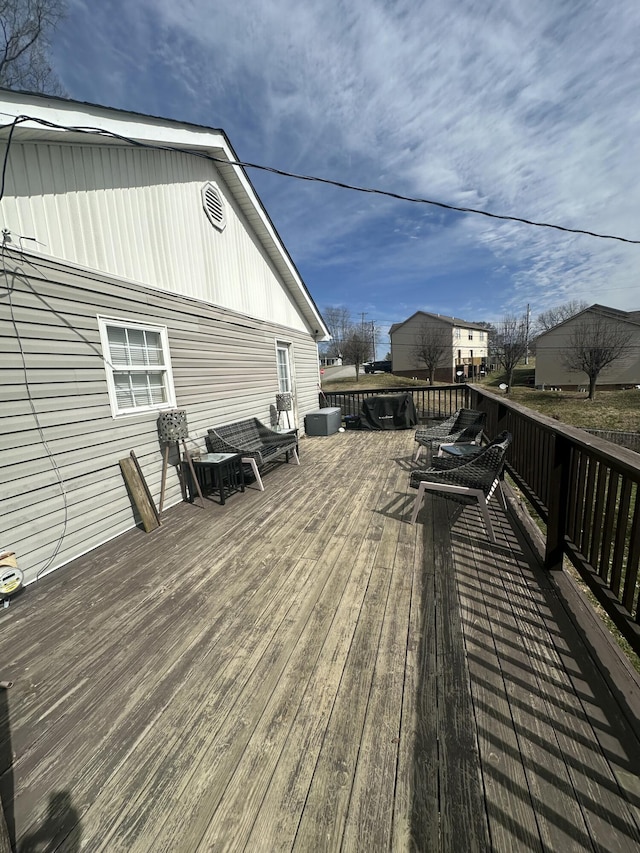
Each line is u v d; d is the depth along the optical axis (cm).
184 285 434
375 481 453
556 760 125
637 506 149
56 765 132
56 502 279
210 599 228
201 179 469
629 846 102
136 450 357
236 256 556
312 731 139
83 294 305
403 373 3472
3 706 159
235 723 144
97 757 134
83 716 152
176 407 415
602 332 2244
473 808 112
